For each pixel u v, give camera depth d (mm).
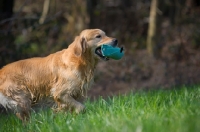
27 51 17172
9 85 8594
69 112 8328
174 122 5934
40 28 19047
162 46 19391
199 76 17578
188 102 7242
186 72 18000
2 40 15102
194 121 5730
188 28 20031
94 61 8617
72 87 8391
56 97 8523
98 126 6422
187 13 20609
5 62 15062
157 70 18172
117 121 6375
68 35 19781
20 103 8609
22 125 8266
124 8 22750
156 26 19312
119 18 22203
